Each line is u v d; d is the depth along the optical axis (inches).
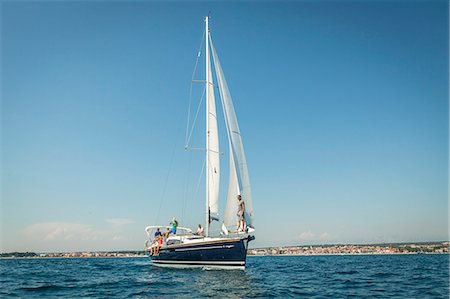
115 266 1378.0
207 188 889.5
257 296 535.8
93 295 556.7
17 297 544.1
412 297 526.0
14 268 1336.1
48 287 660.1
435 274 905.5
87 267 1348.4
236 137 853.2
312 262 1840.6
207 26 969.5
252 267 1309.1
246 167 839.1
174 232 989.2
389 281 746.2
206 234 871.1
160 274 831.1
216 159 908.6
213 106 935.0
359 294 562.3
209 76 951.0
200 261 833.5
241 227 791.7
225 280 700.7
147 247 1090.7
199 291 579.2
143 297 530.0
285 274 943.7
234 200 824.9
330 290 609.9
